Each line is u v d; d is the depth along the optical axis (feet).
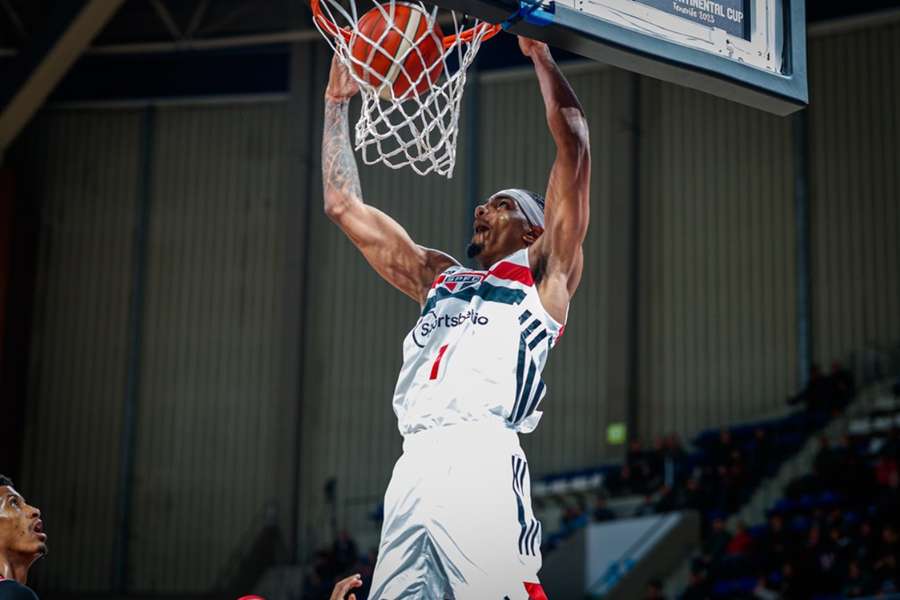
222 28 73.82
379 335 72.64
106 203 76.23
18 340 73.72
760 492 57.47
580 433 69.26
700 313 69.10
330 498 67.67
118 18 74.84
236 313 74.18
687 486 57.36
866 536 46.42
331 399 72.54
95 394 74.08
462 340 9.80
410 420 9.76
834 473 53.26
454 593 9.17
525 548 9.34
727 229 69.36
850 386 60.75
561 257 10.03
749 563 50.26
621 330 69.41
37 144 76.95
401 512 9.48
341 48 10.89
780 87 11.56
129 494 72.90
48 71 61.72
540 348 9.82
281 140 75.66
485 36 11.09
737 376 67.67
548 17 10.10
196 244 75.36
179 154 76.54
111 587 71.72
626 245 70.23
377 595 9.37
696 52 11.03
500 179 72.69
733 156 69.87
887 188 65.57
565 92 10.36
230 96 76.43
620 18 10.60
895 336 64.13
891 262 64.90
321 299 73.56
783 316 67.26
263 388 73.00
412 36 10.71
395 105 10.91
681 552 53.26
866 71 67.05
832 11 68.33
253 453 72.38
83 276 75.41
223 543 71.56
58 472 73.31
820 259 66.90
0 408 72.28
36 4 66.85
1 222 73.26
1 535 11.02
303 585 63.87
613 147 71.77
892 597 39.17
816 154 67.87
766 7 11.69
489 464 9.41
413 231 72.79
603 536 54.34
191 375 73.92
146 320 74.84
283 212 74.74
